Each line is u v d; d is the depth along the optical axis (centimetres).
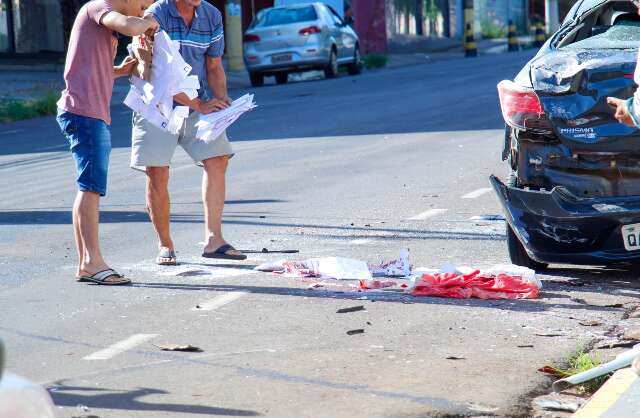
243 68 7400
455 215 2052
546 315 1322
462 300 1406
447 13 11919
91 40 1537
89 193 1559
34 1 7550
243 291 1481
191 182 2655
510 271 1474
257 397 1027
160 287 1524
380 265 1591
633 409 968
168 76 1583
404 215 2067
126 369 1129
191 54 1656
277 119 4062
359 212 2119
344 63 6575
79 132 1542
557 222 1426
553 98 1433
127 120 4403
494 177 1484
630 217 1391
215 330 1280
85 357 1180
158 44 1584
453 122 3656
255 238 1889
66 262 1736
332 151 3102
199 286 1523
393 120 3819
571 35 1562
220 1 7931
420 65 7819
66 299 1466
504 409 993
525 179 1470
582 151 1423
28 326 1323
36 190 2647
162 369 1126
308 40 6088
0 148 3662
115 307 1410
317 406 999
